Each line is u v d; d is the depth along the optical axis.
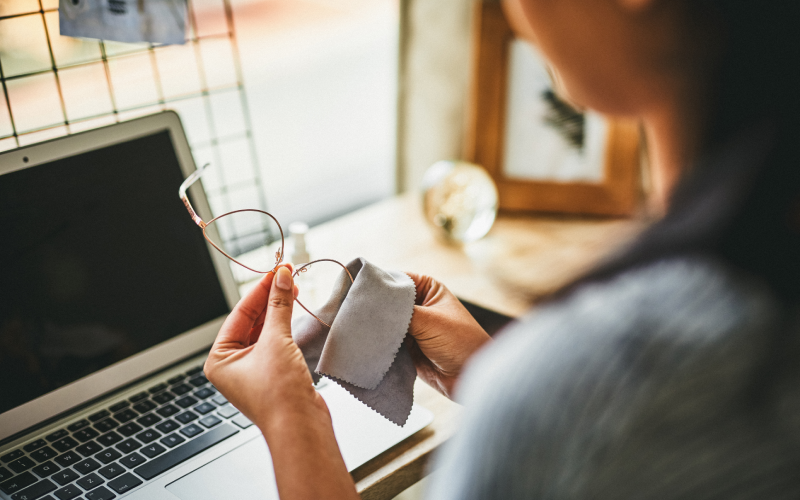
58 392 0.64
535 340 0.24
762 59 0.21
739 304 0.21
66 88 0.80
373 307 0.52
